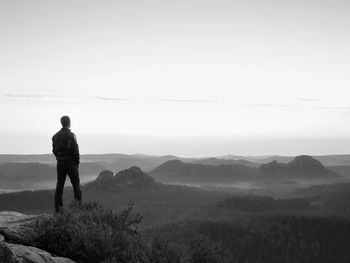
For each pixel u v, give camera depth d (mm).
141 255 8188
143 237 9375
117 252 8031
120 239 8578
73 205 9945
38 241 8125
